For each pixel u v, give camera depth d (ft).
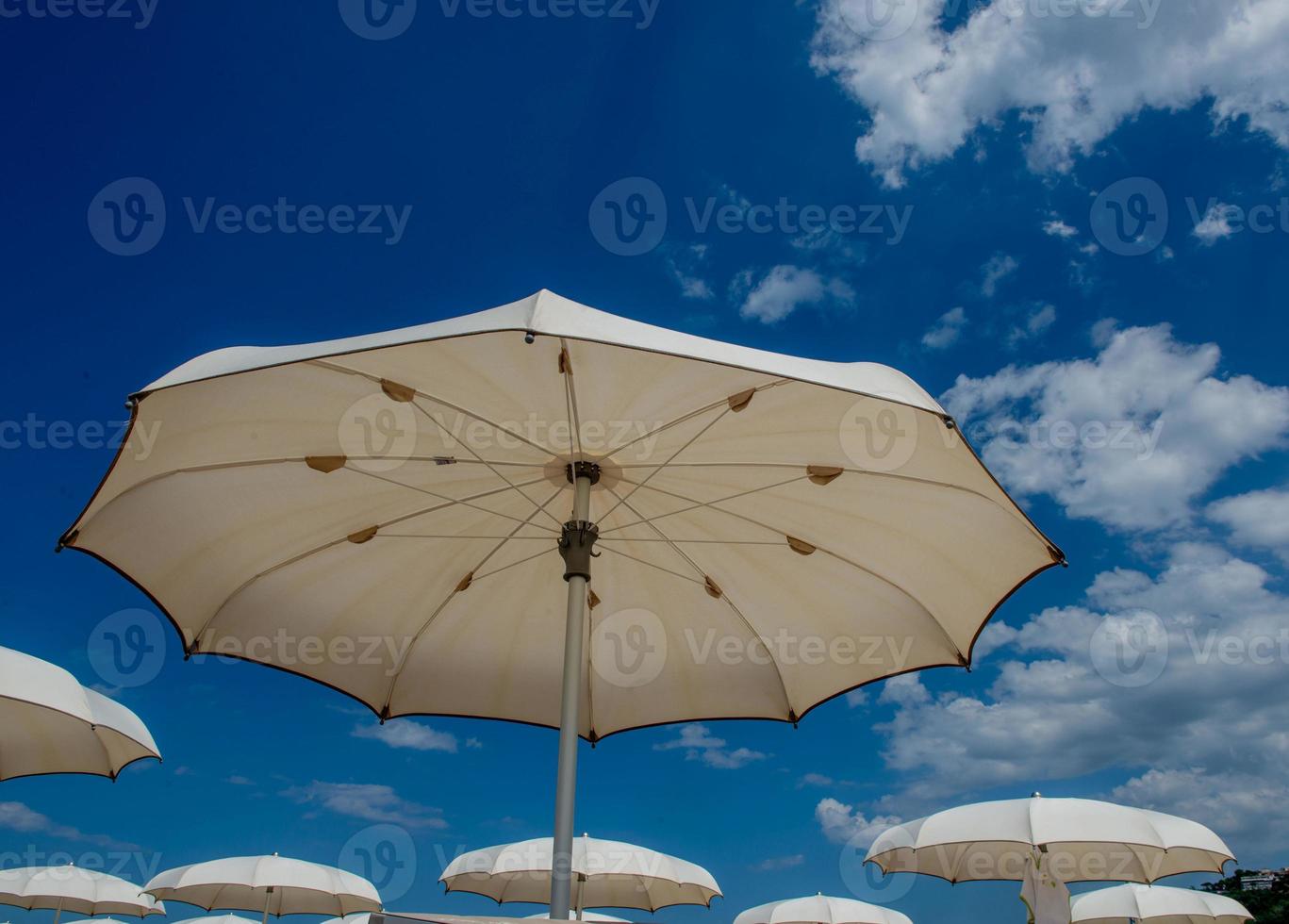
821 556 17.97
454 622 19.44
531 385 14.07
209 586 16.61
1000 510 14.88
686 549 18.58
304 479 15.79
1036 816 30.63
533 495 17.51
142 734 21.31
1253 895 86.43
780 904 50.16
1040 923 28.94
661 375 13.70
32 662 19.42
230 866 43.37
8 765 22.47
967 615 17.52
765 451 15.62
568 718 14.42
